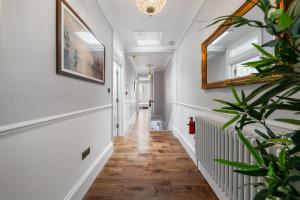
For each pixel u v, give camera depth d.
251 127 1.24
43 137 1.11
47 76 1.15
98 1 2.19
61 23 1.28
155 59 5.92
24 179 0.95
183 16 2.66
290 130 0.92
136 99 9.18
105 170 2.28
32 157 1.01
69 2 1.46
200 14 2.31
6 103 0.84
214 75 1.81
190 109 2.88
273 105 0.51
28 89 0.98
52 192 1.21
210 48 1.92
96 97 2.15
